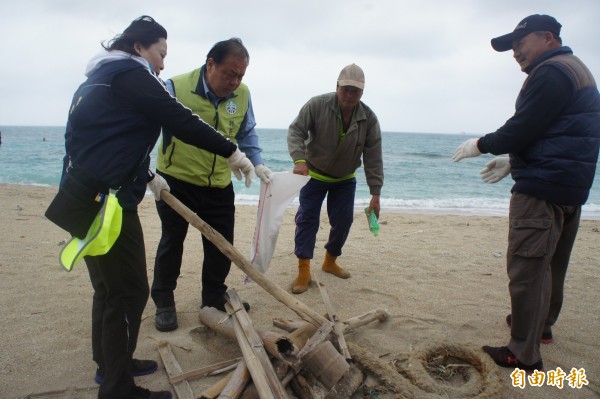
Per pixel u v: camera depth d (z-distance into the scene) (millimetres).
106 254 2182
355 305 3916
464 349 2971
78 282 4191
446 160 29828
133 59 2127
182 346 3037
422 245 6250
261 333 2594
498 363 2908
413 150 44438
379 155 4145
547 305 2787
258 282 2631
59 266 4633
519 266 2766
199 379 2646
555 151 2613
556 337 3359
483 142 2873
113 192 2086
